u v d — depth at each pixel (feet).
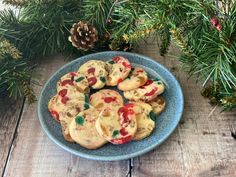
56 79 1.26
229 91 1.14
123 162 1.08
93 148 1.06
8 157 1.11
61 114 1.13
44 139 1.15
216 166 1.06
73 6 1.44
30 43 1.39
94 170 1.07
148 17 1.21
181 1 1.16
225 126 1.16
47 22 1.39
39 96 1.20
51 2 1.40
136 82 1.19
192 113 1.20
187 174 1.04
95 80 1.22
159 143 1.05
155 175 1.05
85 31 1.27
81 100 1.16
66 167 1.08
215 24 1.07
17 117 1.23
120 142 1.04
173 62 1.38
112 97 1.18
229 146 1.10
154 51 1.43
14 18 1.41
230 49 1.09
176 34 1.14
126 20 1.31
